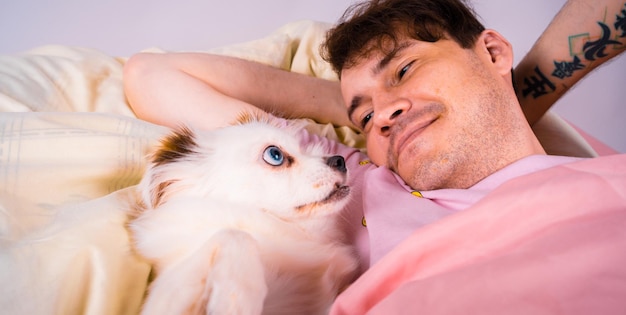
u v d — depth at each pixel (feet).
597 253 1.86
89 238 2.75
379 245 3.10
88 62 5.42
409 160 3.66
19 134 3.27
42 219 2.95
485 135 3.59
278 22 9.74
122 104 4.91
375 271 2.42
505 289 1.84
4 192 2.97
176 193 3.59
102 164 3.44
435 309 1.90
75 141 3.42
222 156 3.60
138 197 3.54
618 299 1.66
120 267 2.75
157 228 3.21
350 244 3.86
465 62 3.78
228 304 2.24
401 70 3.89
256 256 2.49
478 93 3.65
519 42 9.48
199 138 3.88
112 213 3.11
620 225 1.97
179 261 2.94
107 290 2.56
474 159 3.59
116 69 5.65
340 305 2.38
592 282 1.75
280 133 3.81
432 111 3.59
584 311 1.66
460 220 2.37
